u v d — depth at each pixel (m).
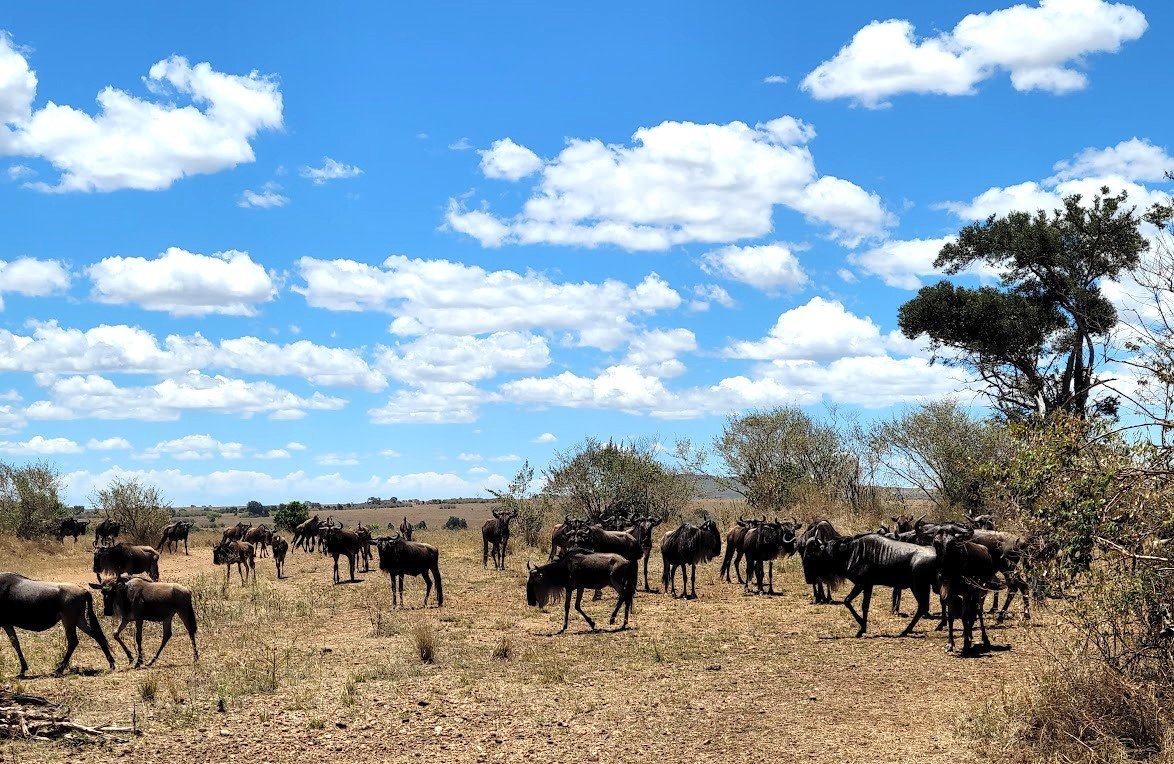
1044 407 35.00
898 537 18.16
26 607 13.84
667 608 19.64
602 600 21.11
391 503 139.00
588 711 11.67
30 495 42.03
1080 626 10.35
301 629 18.08
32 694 12.48
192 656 15.50
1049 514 10.38
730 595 21.14
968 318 38.59
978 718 10.36
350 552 25.97
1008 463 11.23
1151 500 9.74
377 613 19.44
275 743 10.43
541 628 17.75
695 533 20.98
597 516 33.38
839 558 16.86
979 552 14.15
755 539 21.19
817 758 9.77
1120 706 9.50
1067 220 38.34
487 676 13.62
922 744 9.99
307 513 65.38
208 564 33.06
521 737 10.65
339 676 13.70
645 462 36.88
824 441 38.59
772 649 15.14
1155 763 8.73
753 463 39.16
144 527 42.19
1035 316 38.34
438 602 20.88
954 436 33.81
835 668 13.62
